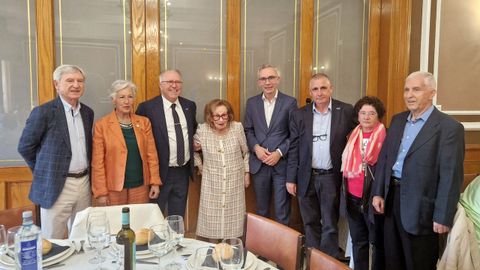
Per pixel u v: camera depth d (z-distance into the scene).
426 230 2.15
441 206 2.07
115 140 2.47
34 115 2.27
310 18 3.36
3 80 2.80
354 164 2.55
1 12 2.76
